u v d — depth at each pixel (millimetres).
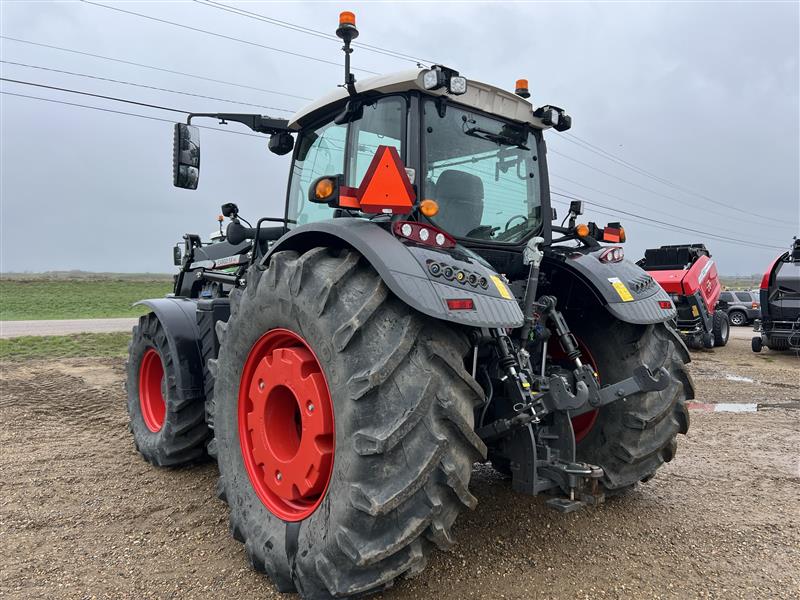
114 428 5336
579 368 2934
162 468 4223
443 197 2963
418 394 2107
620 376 3334
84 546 2975
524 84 3514
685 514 3434
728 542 3066
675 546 3012
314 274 2412
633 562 2834
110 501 3582
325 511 2270
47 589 2559
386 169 2332
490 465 4219
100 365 9289
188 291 5312
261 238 3963
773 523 3316
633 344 3314
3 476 4020
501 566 2768
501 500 3570
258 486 2777
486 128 3203
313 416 2379
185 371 3967
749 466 4379
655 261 13484
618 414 3258
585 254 3484
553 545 2998
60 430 5254
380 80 2885
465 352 2311
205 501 3588
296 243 2768
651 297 3355
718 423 5770
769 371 9719
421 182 2828
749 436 5258
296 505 2555
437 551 2891
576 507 2727
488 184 3191
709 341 12914
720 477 4121
